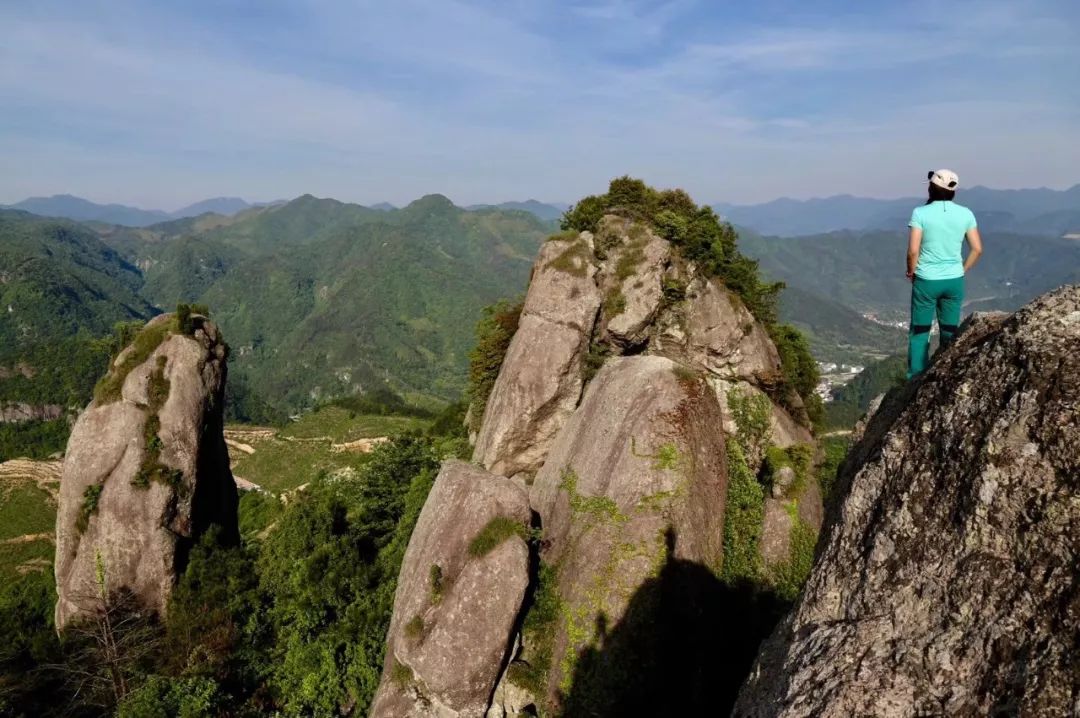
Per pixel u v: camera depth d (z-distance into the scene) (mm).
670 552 18703
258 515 57688
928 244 9055
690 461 20172
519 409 26453
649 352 28875
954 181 8938
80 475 25250
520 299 32531
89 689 22656
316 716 21891
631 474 19969
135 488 25219
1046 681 4797
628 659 17734
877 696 5812
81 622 24812
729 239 32094
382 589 23953
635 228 29875
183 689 20469
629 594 18281
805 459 26266
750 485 23922
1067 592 4973
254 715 21406
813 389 35562
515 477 26797
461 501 20156
